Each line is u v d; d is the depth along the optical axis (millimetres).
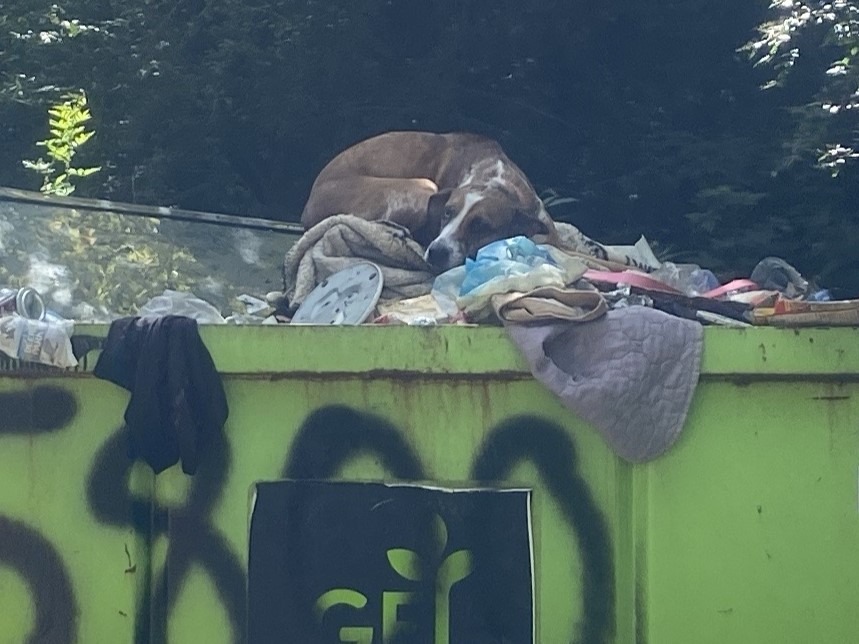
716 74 9203
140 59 10227
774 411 2934
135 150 10148
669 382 2893
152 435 2912
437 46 9438
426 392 2936
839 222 7730
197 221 4648
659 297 3264
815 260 7664
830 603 2941
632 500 2930
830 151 7605
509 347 2900
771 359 2895
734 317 3217
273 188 9930
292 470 2951
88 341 2936
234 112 9766
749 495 2936
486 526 2938
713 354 2906
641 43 9352
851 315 2945
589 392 2857
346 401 2943
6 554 3002
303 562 2961
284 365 2904
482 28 9344
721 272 7637
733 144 8438
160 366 2900
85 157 10266
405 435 2941
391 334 2902
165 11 10383
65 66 10688
